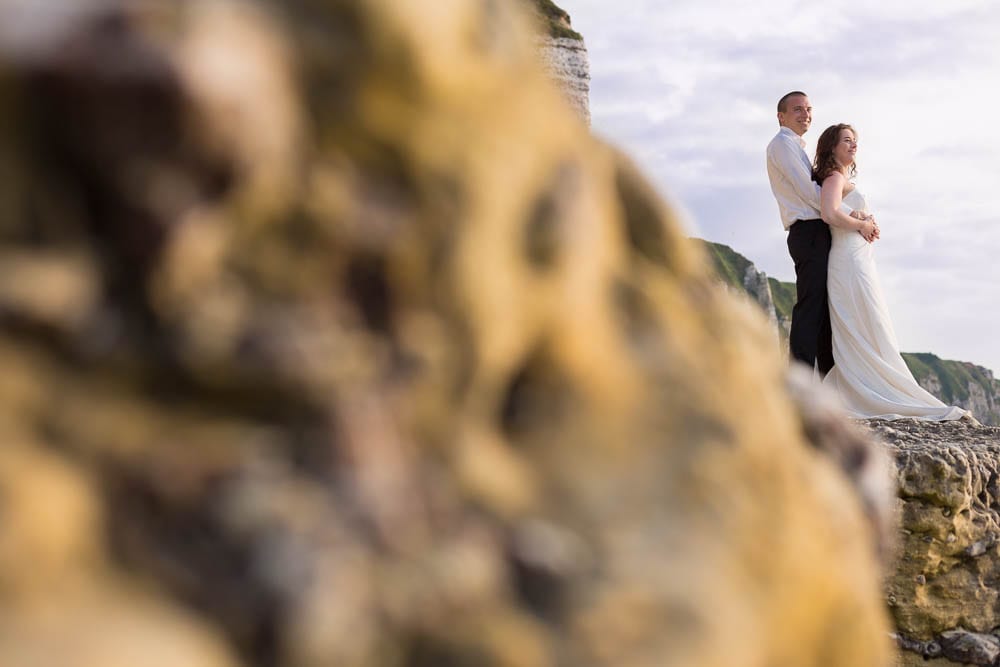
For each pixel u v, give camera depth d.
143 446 0.42
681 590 0.49
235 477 0.42
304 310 0.45
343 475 0.44
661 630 0.47
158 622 0.38
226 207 0.44
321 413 0.44
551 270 0.53
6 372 0.40
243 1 0.46
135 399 0.42
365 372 0.46
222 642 0.40
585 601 0.47
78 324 0.42
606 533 0.50
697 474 0.54
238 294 0.44
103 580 0.39
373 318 0.47
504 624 0.45
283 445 0.44
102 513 0.40
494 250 0.50
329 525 0.43
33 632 0.35
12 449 0.39
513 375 0.53
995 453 4.61
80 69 0.41
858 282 6.35
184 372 0.43
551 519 0.49
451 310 0.48
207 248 0.43
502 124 0.52
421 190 0.48
